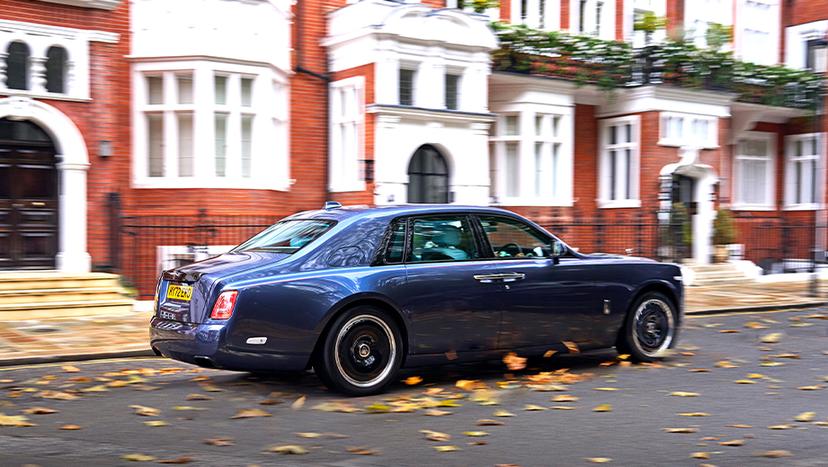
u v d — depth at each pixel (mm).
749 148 24047
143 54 14453
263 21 15117
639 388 7477
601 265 8367
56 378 8008
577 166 20391
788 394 7234
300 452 5320
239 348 6680
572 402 6883
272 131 15430
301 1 16234
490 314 7629
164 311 7258
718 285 18703
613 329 8445
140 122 14609
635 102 19688
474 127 16828
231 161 14773
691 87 19812
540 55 18391
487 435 5785
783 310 14641
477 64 16906
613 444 5543
